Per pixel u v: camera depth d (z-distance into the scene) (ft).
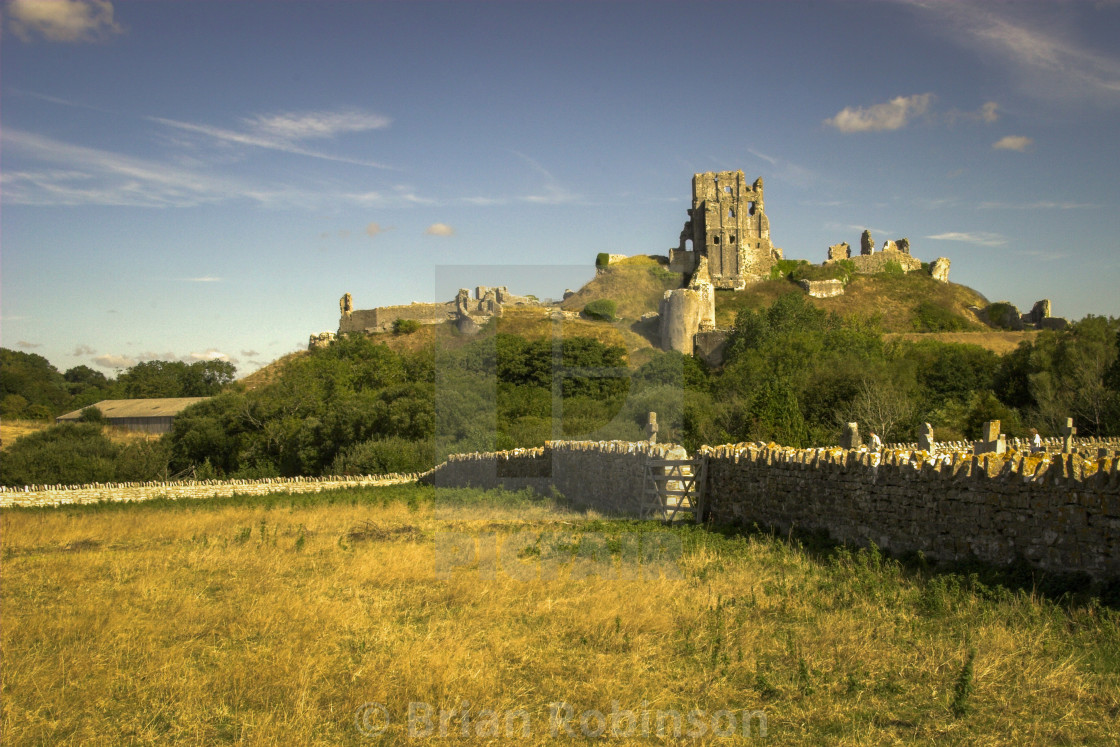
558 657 25.68
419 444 119.03
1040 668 21.99
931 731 19.08
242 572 42.73
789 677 23.02
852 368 123.85
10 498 95.25
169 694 23.75
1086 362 134.41
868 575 32.68
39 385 335.06
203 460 158.92
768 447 50.03
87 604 35.32
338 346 261.44
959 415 119.85
